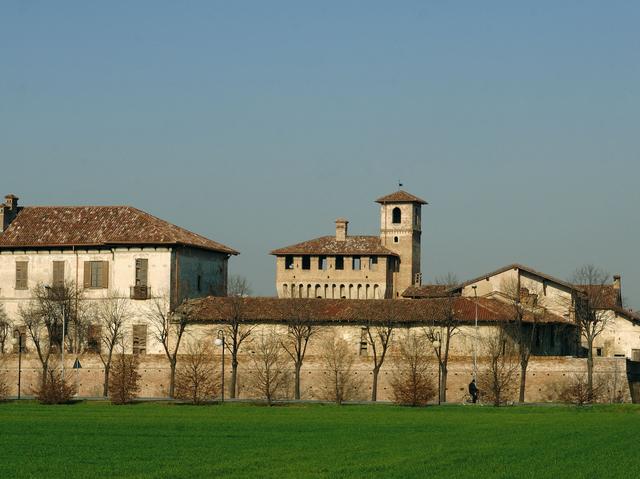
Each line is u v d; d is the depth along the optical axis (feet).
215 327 531.91
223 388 481.05
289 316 524.52
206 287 588.09
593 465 260.21
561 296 609.83
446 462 264.52
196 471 252.01
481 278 617.62
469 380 496.64
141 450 293.64
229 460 271.08
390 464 260.83
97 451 291.99
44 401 467.93
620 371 492.13
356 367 507.71
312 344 525.75
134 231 561.02
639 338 645.10
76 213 580.71
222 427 357.20
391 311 524.11
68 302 554.05
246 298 549.54
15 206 584.81
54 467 261.24
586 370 492.13
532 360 496.64
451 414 410.31
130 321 552.41
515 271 612.70
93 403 469.16
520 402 487.61
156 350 547.08
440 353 488.85
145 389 517.14
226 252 600.80
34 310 557.74
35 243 563.48
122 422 374.43
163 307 549.13
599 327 647.56
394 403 458.50
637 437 321.73
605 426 358.43
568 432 337.31
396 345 519.19
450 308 509.76
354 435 331.36
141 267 554.87
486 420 383.24
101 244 556.51
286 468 254.88
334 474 245.04
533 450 288.71
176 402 469.98
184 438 323.78
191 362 487.61
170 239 552.41
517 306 509.35
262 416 400.26
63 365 509.35
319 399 505.66
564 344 600.39
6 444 309.01
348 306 536.01
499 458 272.31
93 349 552.00
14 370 531.91
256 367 511.81
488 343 507.71
